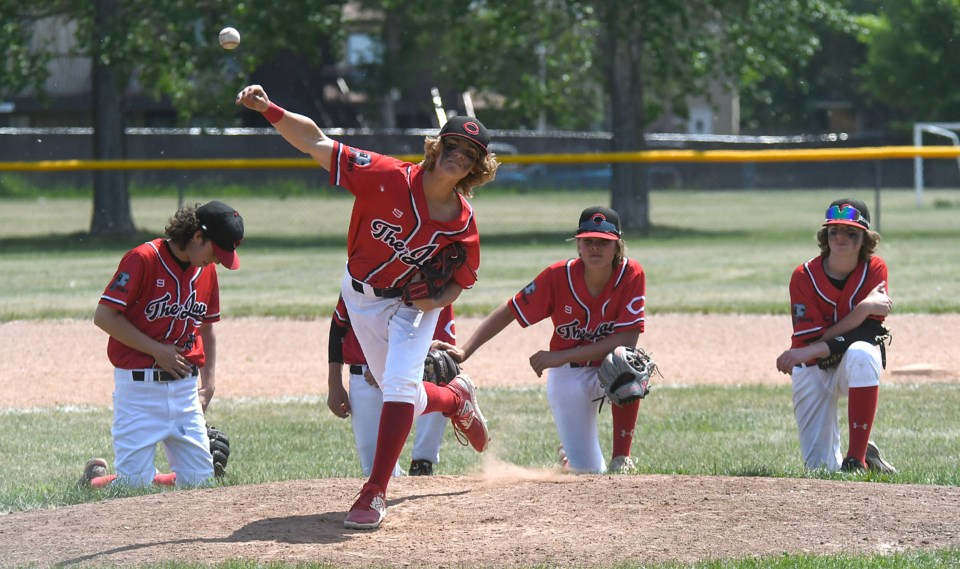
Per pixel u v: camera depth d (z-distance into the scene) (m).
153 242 19.58
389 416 15.20
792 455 22.53
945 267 54.06
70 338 38.44
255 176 120.50
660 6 71.19
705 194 122.00
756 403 28.45
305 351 36.50
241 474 21.02
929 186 137.25
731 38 76.62
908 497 16.36
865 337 20.36
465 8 77.06
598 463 21.61
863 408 19.94
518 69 80.75
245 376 32.88
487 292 47.16
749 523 15.16
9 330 39.84
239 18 72.12
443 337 20.91
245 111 127.88
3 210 99.81
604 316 20.83
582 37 81.94
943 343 35.84
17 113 130.38
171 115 139.62
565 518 15.54
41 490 19.27
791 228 81.75
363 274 15.38
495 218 93.25
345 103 144.38
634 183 80.62
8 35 73.12
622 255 20.80
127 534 14.99
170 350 19.38
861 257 20.69
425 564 13.62
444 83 124.44
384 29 119.31
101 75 75.62
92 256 64.56
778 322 40.69
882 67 142.88
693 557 13.82
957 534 14.63
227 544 14.45
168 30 73.38
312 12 72.38
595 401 21.23
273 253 66.75
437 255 15.18
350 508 16.09
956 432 24.44
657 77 81.50
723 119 167.62
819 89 187.38
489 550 14.16
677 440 24.25
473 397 17.52
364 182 14.59
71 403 29.27
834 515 15.48
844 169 135.00
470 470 21.44
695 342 37.34
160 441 19.77
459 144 14.42
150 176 119.00
